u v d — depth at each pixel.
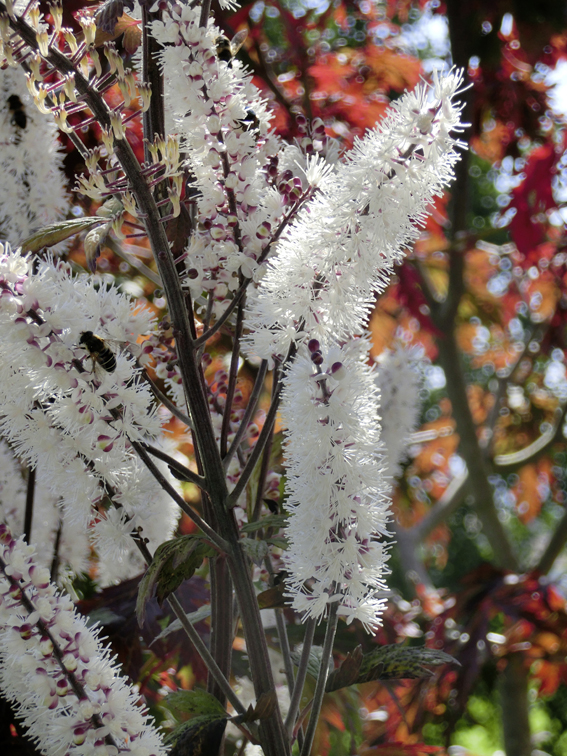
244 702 0.66
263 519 0.54
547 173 1.33
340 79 1.25
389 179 0.50
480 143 1.58
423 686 1.03
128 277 0.97
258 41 1.06
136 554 0.64
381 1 1.48
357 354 0.52
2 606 0.50
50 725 0.51
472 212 4.25
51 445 0.51
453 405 1.60
